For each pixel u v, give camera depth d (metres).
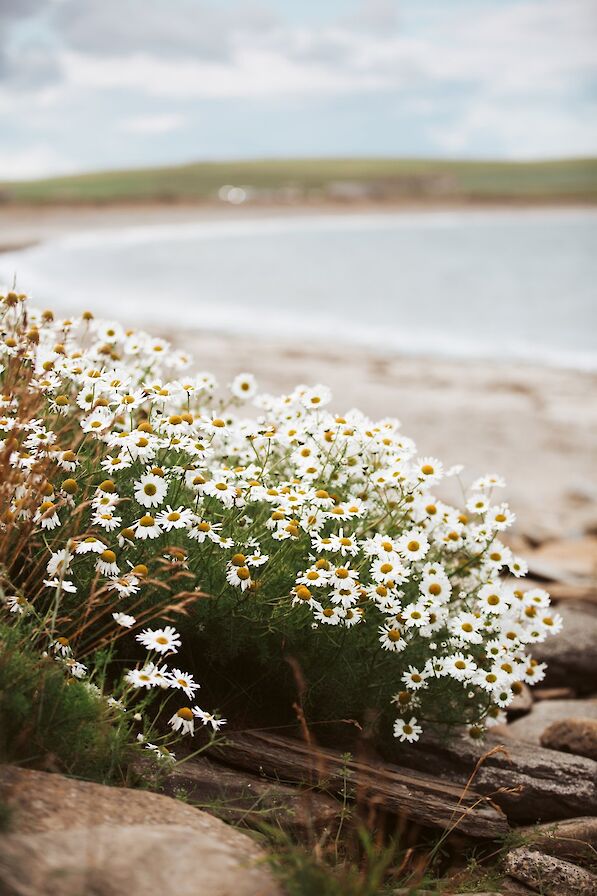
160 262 37.88
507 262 43.28
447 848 3.15
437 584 3.43
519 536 7.50
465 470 9.66
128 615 3.26
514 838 3.19
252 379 4.27
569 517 8.23
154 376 4.25
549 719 4.36
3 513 2.92
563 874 3.06
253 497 3.46
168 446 3.38
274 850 2.50
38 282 27.30
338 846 2.92
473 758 3.59
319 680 3.33
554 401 13.18
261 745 3.26
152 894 2.00
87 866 2.02
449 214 101.50
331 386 13.43
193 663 3.42
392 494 4.04
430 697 3.59
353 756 3.40
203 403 4.43
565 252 49.72
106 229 63.50
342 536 3.54
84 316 4.07
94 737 2.71
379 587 3.28
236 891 2.09
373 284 31.97
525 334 20.67
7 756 2.51
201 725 3.20
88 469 3.39
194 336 17.61
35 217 75.94
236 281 31.39
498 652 3.54
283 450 4.19
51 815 2.21
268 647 3.38
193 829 2.33
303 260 41.50
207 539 3.35
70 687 2.74
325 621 3.21
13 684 2.59
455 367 15.74
